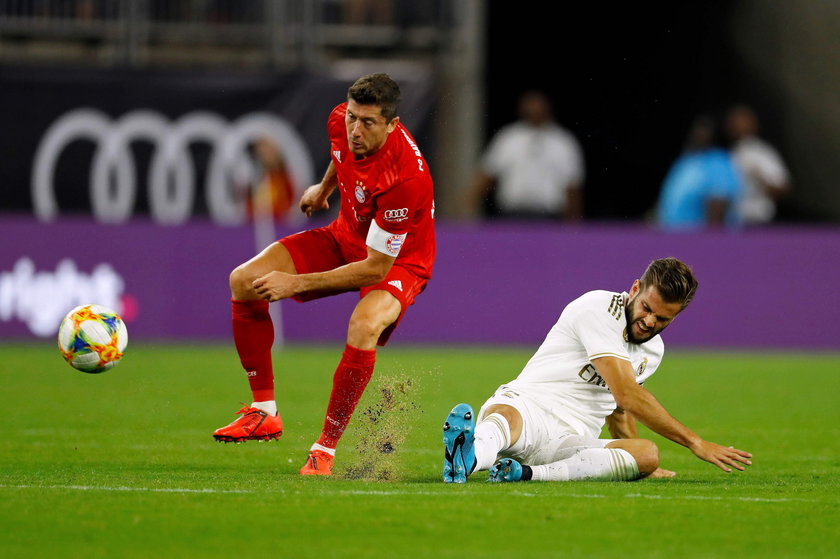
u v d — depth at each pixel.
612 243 55.25
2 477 20.78
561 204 58.62
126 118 56.47
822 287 56.47
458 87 61.16
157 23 60.91
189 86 56.62
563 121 79.00
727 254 56.19
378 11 62.31
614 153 77.62
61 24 60.47
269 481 20.27
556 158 58.16
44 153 56.31
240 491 18.89
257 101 56.84
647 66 79.56
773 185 62.44
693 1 79.75
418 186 21.42
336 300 55.53
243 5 61.16
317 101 57.16
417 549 14.96
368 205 21.89
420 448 26.30
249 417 23.33
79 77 56.34
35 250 53.56
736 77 80.75
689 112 79.75
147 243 54.22
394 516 16.83
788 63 81.12
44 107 56.25
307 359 49.09
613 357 20.64
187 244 54.47
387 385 23.38
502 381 41.19
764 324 56.38
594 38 79.06
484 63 78.62
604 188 77.12
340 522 16.44
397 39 62.41
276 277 21.31
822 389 41.50
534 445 21.02
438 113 60.22
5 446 25.73
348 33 62.22
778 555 15.03
